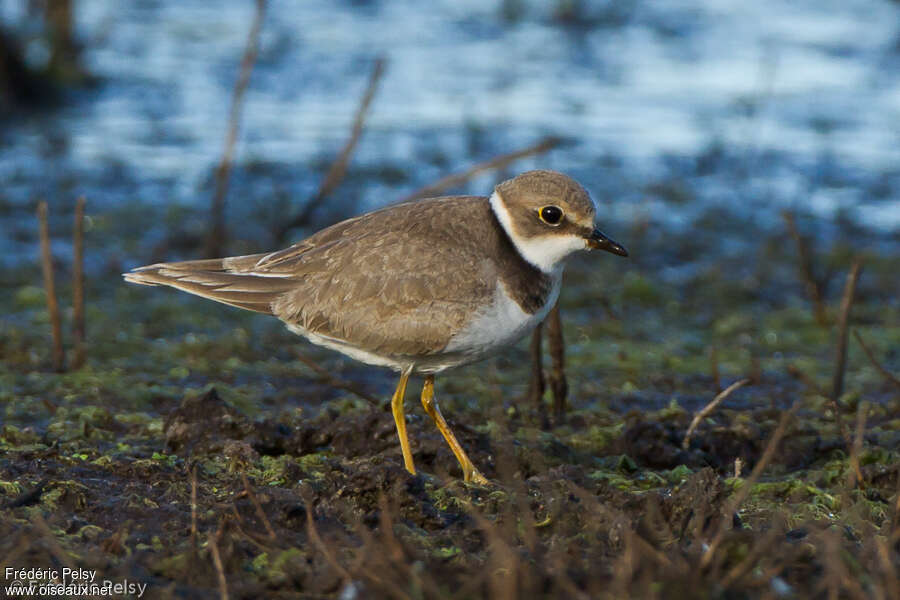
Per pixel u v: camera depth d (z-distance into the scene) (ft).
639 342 46.29
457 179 46.96
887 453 32.30
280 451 32.04
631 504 26.61
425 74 79.15
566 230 29.50
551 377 36.58
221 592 22.49
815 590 22.49
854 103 74.95
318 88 76.18
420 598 22.04
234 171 63.72
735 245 57.16
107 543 24.77
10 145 65.82
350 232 30.45
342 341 29.96
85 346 42.11
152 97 73.82
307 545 24.97
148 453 31.73
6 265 51.55
